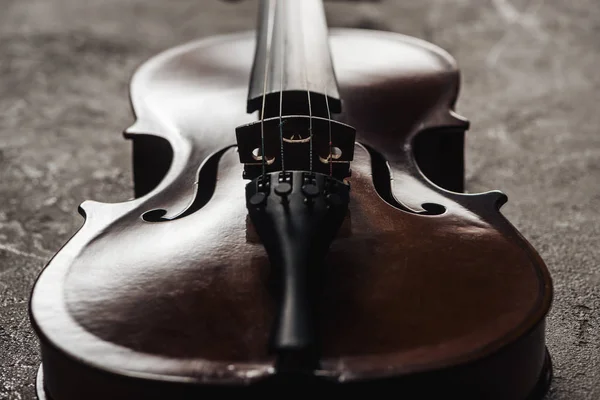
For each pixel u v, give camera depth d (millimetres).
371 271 502
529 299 491
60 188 838
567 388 582
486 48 1258
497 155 904
